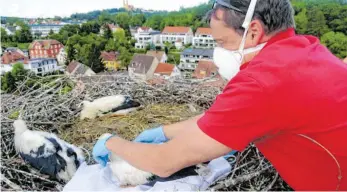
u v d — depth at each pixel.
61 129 2.16
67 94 2.48
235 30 1.08
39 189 1.60
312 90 0.91
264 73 0.92
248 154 1.71
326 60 1.00
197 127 1.00
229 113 0.93
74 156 1.67
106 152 1.49
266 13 1.01
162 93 2.51
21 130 1.80
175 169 1.10
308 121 0.94
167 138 1.50
